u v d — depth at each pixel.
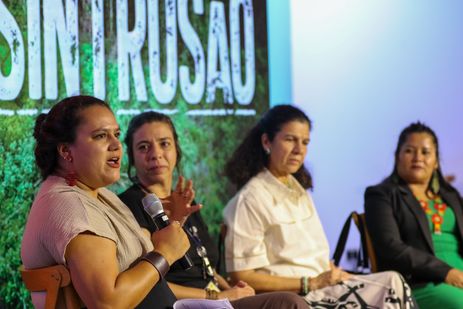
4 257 5.01
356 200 7.52
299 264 5.14
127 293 3.29
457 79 7.55
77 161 3.50
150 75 5.82
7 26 4.94
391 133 7.59
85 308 3.41
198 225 4.87
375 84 7.55
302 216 5.27
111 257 3.34
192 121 6.12
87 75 5.39
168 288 3.66
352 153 7.49
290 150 5.25
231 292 4.54
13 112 4.99
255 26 6.61
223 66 6.36
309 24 7.34
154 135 4.69
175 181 6.02
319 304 4.88
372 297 4.90
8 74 4.95
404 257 5.47
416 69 7.61
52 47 5.19
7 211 5.02
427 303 5.42
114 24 5.57
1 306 5.00
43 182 3.58
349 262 7.46
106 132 3.52
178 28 6.02
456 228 5.78
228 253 5.11
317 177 7.36
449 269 5.45
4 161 4.97
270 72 7.09
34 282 3.41
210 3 6.26
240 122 6.50
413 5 7.57
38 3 5.11
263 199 5.14
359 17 7.52
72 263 3.29
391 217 5.62
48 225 3.35
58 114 3.52
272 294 4.20
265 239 5.15
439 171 5.89
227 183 6.40
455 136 7.54
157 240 3.53
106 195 3.72
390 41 7.57
